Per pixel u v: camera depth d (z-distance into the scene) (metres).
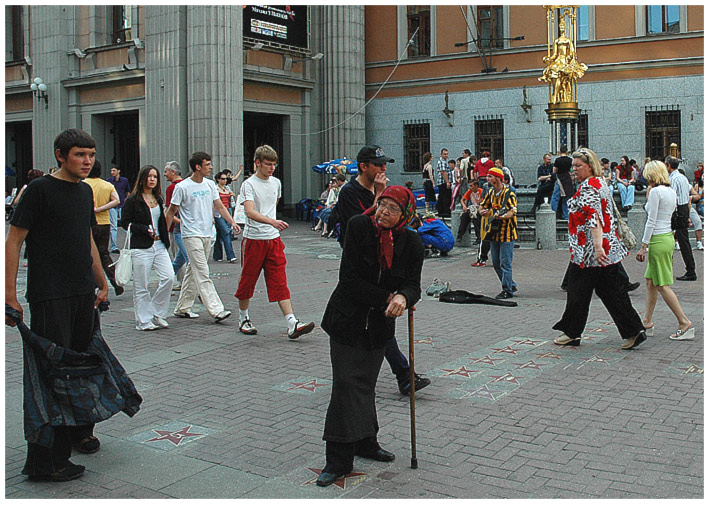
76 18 27.41
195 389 6.43
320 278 13.86
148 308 8.93
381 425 5.39
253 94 26.72
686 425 5.30
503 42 27.94
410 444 5.00
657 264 7.93
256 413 5.77
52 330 4.59
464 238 18.91
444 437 5.14
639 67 25.78
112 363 4.90
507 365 7.04
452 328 8.85
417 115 29.52
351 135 29.19
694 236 17.83
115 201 11.99
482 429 5.28
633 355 7.36
